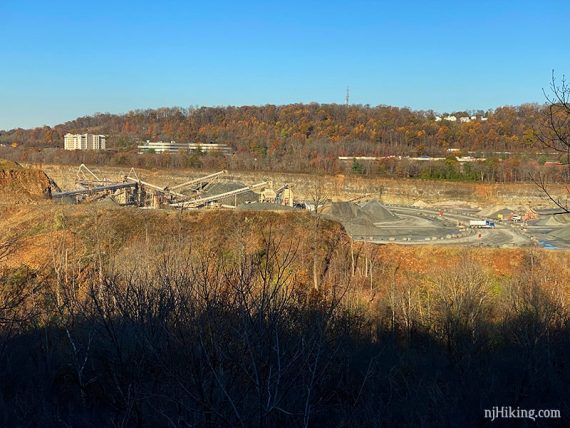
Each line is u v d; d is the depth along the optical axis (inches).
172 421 224.5
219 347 211.6
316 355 219.9
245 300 214.2
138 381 242.4
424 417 354.6
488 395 421.4
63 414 340.8
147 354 241.3
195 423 210.7
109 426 285.7
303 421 220.4
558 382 456.1
